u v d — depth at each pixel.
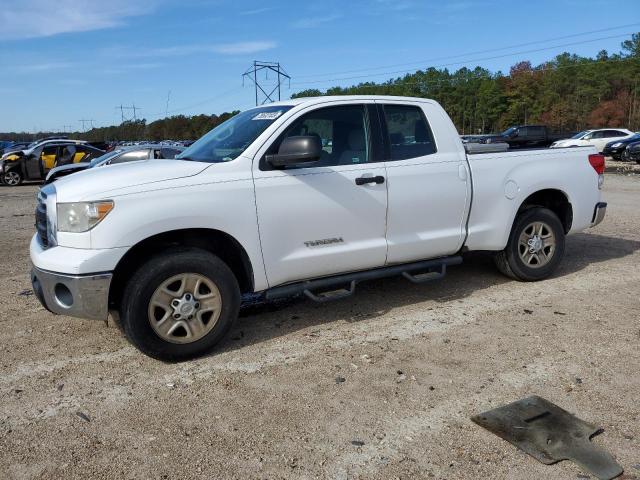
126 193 3.95
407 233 5.07
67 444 3.15
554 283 6.06
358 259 4.82
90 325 4.98
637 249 7.75
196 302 4.16
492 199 5.55
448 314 5.12
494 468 2.87
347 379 3.87
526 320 4.93
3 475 2.88
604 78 94.12
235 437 3.19
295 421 3.35
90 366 4.15
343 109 4.84
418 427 3.26
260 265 4.39
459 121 115.81
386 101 5.07
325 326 4.88
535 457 2.94
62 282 3.90
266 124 4.59
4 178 20.88
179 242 4.44
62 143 21.42
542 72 103.56
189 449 3.08
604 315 5.02
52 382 3.90
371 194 4.80
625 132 31.06
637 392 3.62
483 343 4.44
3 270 7.13
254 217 4.31
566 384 3.74
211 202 4.15
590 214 6.36
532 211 5.92
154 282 4.00
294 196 4.47
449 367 4.03
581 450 3.00
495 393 3.64
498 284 6.04
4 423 3.38
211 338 4.25
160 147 13.89
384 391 3.69
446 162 5.25
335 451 3.04
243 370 4.05
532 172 5.82
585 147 6.40
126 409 3.52
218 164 4.28
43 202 4.29
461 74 121.00
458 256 5.52
